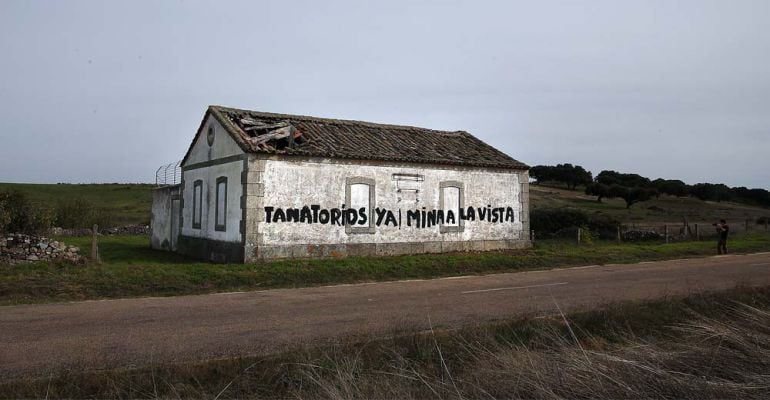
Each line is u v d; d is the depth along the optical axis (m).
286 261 16.92
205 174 20.89
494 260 18.47
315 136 20.36
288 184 18.19
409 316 9.62
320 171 18.83
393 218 20.25
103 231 33.97
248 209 17.41
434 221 21.25
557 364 5.83
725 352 6.58
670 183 84.06
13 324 8.72
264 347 7.33
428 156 21.34
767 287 11.94
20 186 67.75
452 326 8.73
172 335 8.02
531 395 5.39
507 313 9.90
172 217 24.48
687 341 7.42
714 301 10.22
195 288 12.91
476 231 22.38
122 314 9.67
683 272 16.62
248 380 5.98
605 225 32.62
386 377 5.80
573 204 63.81
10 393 5.33
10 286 11.73
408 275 15.97
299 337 7.94
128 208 53.91
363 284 14.12
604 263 19.84
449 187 21.75
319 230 18.67
